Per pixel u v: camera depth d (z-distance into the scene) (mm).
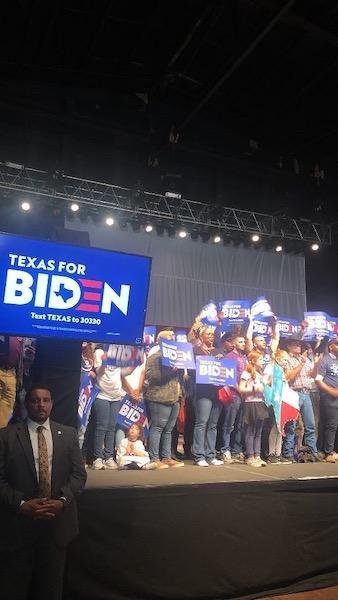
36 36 5539
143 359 4727
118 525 2982
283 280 7730
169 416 4715
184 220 6805
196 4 5016
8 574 2600
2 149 6570
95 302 3289
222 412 5195
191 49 5496
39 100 6320
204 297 7215
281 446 5285
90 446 4652
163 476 3846
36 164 6703
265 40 5559
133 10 5191
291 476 3895
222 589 3205
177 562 3105
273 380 5172
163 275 7051
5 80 6074
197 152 7059
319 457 5355
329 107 6402
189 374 5297
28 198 6117
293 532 3475
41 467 2502
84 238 3559
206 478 3727
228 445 5035
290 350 5504
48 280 3158
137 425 4633
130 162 7105
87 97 6379
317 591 3404
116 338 3340
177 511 3148
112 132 6668
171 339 5234
